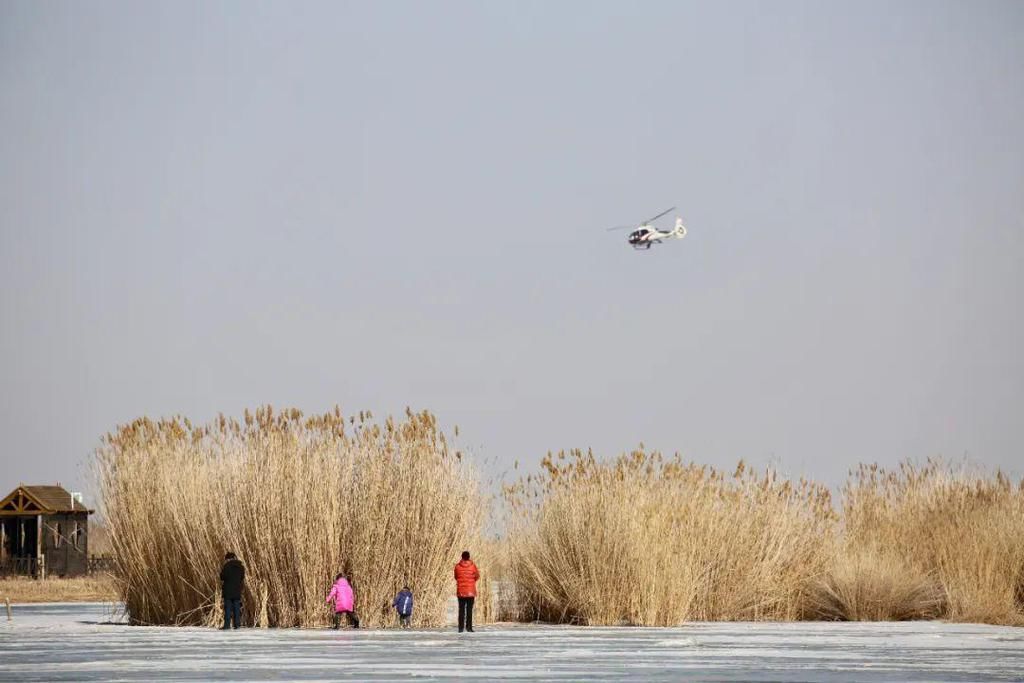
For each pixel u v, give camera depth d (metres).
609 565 124.00
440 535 121.69
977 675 76.50
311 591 118.94
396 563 120.62
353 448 123.00
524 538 130.25
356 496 121.69
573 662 83.94
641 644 98.81
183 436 125.81
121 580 125.81
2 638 105.75
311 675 75.62
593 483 128.00
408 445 122.94
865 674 76.81
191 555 119.94
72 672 78.06
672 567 124.19
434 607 120.81
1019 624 127.19
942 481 150.12
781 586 136.00
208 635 108.31
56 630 115.38
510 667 80.44
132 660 85.56
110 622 127.94
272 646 96.75
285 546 119.50
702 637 106.88
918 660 85.94
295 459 121.69
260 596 119.38
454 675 75.50
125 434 126.56
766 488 138.38
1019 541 136.25
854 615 133.25
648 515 125.75
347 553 120.50
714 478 136.25
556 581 127.56
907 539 146.25
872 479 151.88
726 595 134.38
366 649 93.88
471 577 112.38
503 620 129.00
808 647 96.69
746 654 90.31
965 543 137.25
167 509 122.31
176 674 76.50
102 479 125.31
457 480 123.81
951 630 116.81
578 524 126.38
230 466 122.38
